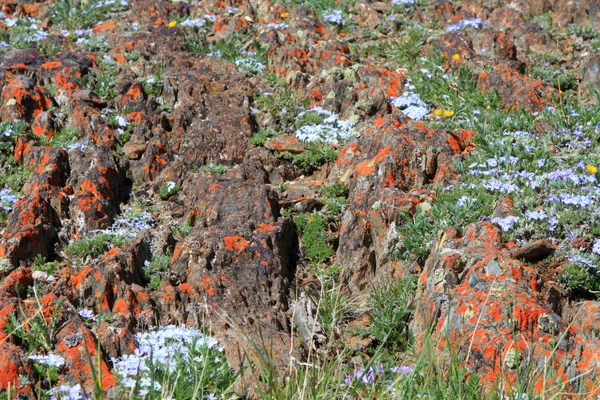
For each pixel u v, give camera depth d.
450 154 9.52
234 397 6.44
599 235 8.17
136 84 11.03
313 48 12.38
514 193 8.72
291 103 11.12
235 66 11.90
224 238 8.37
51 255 8.49
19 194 9.32
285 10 13.98
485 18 13.80
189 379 6.52
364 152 9.71
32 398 6.41
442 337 7.11
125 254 8.00
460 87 11.49
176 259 8.22
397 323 7.75
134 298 7.60
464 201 8.51
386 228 8.59
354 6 14.23
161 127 10.38
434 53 12.39
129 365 6.64
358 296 8.42
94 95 10.90
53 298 7.46
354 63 12.12
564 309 7.63
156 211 9.33
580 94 11.66
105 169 9.41
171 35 12.58
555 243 8.10
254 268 8.27
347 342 7.78
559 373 6.78
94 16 13.77
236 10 13.80
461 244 7.95
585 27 13.09
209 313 7.57
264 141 10.28
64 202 8.89
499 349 6.85
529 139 9.74
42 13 14.04
